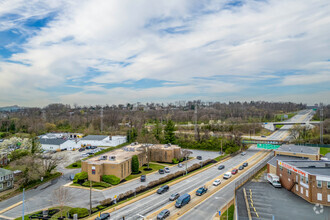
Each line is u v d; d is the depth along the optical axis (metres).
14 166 60.91
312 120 184.75
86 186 59.09
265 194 45.22
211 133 126.81
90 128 152.00
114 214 43.19
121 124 174.25
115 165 62.94
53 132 158.75
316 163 49.69
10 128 154.12
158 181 61.25
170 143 102.62
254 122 170.62
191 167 75.94
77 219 40.94
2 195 53.28
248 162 85.56
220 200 49.84
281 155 69.12
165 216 41.94
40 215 42.91
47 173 64.88
